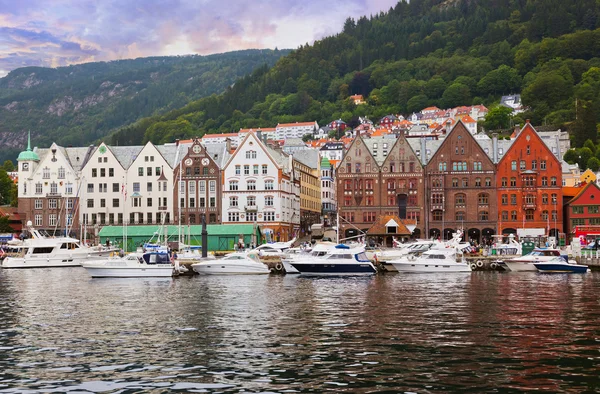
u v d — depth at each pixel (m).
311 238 151.88
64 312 54.97
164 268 89.94
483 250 113.62
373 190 144.25
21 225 169.88
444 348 39.06
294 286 76.56
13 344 41.09
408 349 38.84
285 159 156.75
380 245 135.88
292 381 32.03
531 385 31.14
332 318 50.75
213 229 136.25
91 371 34.28
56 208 151.38
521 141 141.38
